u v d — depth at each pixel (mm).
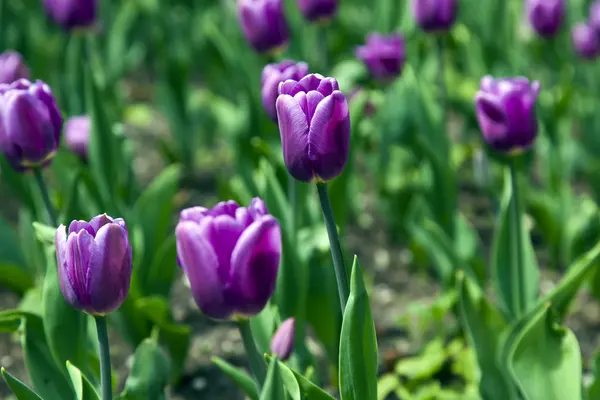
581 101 7344
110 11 9172
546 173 6617
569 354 3377
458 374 4828
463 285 3842
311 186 4945
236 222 2643
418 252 5910
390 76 5777
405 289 5863
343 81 6227
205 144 7695
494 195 5312
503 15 7512
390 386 4375
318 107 2662
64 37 6953
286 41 5238
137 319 4570
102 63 8422
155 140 8109
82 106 6172
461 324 4938
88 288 2678
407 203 6203
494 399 3914
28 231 5535
